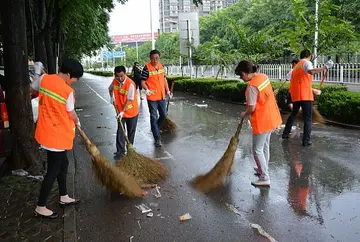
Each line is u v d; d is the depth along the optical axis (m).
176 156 6.66
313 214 4.10
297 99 6.98
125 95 6.48
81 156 6.89
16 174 5.54
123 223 4.03
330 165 5.79
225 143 7.54
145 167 5.38
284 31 12.40
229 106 13.16
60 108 4.03
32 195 4.81
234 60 17.41
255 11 31.88
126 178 4.79
